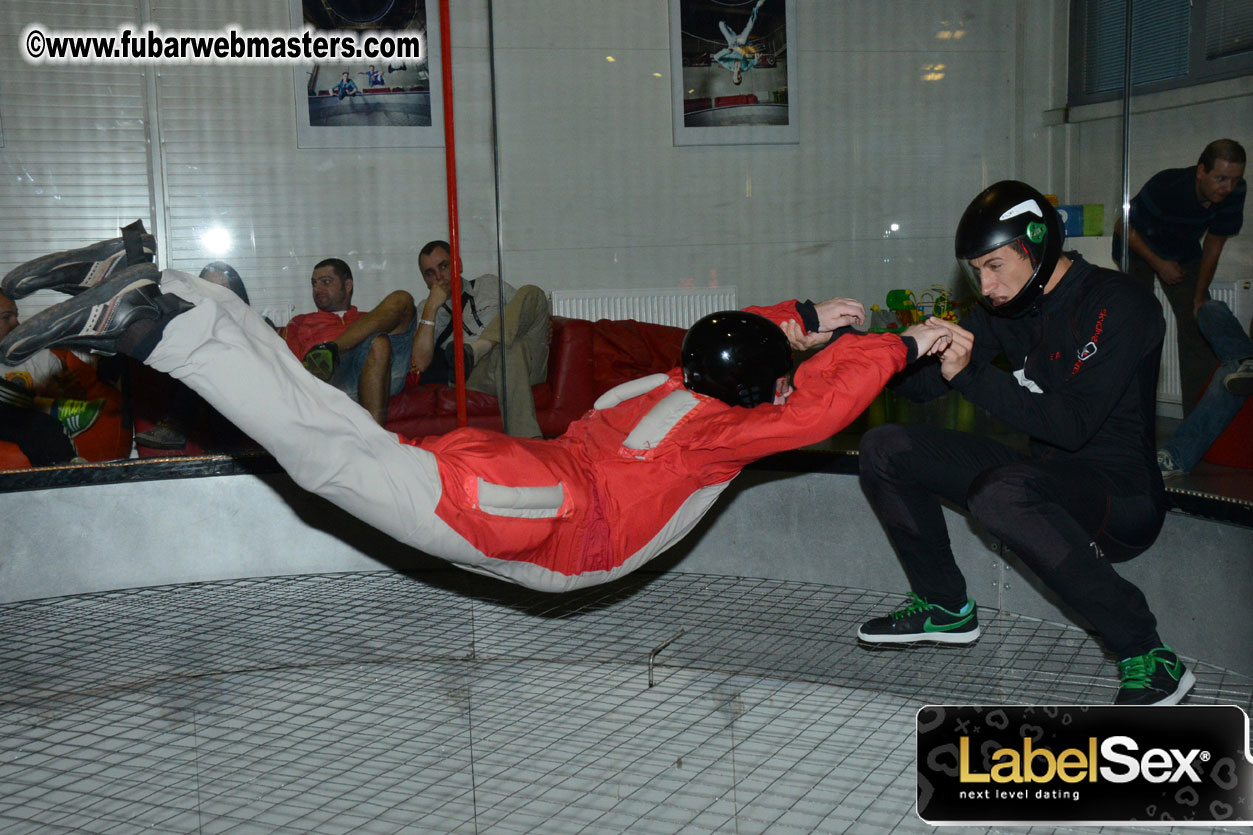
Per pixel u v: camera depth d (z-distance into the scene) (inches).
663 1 159.5
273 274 144.5
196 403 133.3
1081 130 166.9
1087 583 73.0
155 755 83.0
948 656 94.9
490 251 155.6
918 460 85.4
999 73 169.2
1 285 131.1
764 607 115.0
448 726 87.9
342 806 72.6
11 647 108.4
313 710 92.7
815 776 74.7
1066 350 77.7
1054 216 77.4
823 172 165.8
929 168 169.0
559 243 159.6
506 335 146.9
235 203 142.1
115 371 132.3
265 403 62.4
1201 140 145.3
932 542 90.3
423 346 146.3
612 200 161.0
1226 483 100.0
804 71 163.0
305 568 133.0
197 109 139.6
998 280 78.1
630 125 160.6
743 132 162.7
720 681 94.5
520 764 79.2
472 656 105.6
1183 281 134.0
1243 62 137.6
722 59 161.3
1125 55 149.5
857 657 96.9
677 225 163.3
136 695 96.8
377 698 95.3
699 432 73.5
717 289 165.3
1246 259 125.6
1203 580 87.3
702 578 127.6
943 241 170.7
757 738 82.1
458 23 151.4
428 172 150.8
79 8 133.4
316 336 143.7
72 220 136.3
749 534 125.6
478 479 68.4
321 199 145.9
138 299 59.8
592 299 161.6
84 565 125.3
